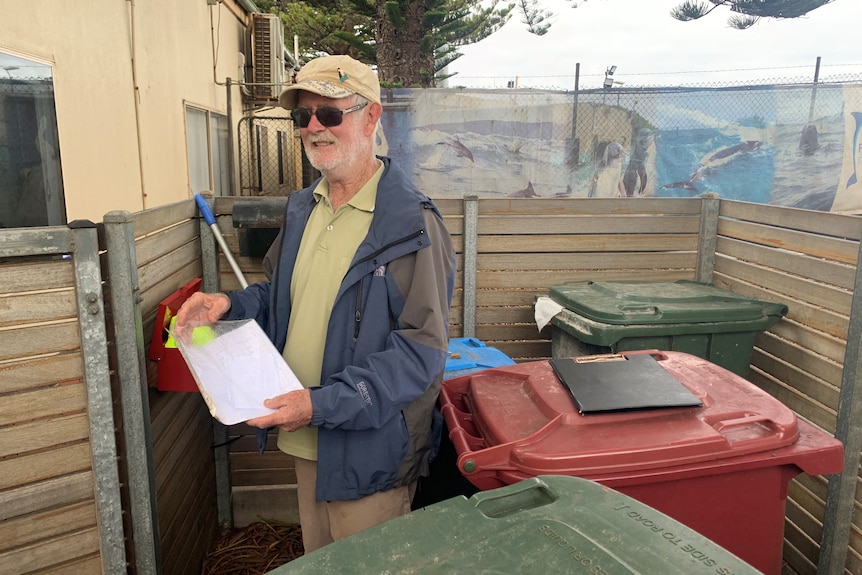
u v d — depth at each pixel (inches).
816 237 113.3
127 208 209.2
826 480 107.6
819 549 109.4
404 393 72.8
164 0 251.8
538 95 301.4
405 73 574.6
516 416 78.1
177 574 110.3
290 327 85.0
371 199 80.4
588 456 68.4
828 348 109.7
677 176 298.0
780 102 279.7
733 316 119.5
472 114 303.7
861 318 100.1
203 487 130.5
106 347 75.9
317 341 80.8
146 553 85.2
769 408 78.4
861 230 102.2
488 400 83.5
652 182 300.4
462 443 74.9
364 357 76.3
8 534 73.2
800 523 115.5
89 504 77.9
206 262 129.0
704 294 128.0
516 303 150.1
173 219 110.3
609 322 119.3
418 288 74.6
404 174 81.7
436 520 49.8
